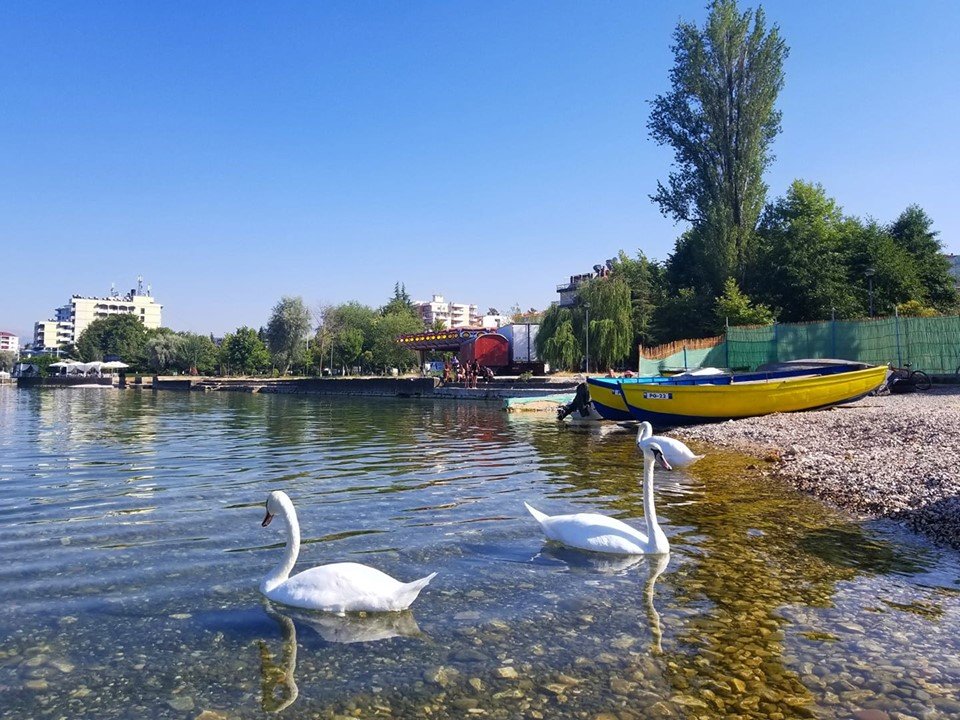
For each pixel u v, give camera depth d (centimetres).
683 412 2311
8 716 446
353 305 11788
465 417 3122
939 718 439
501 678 497
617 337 5325
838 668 509
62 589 688
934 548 821
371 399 5281
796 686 482
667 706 457
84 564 773
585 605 640
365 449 1867
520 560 785
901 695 469
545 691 478
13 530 933
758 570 740
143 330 14825
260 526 958
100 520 995
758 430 1948
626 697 470
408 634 575
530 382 4956
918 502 1005
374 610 620
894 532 897
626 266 6581
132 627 591
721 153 5112
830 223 5669
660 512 1026
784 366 2911
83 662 525
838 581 703
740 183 5128
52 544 859
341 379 6425
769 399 2320
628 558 788
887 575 721
